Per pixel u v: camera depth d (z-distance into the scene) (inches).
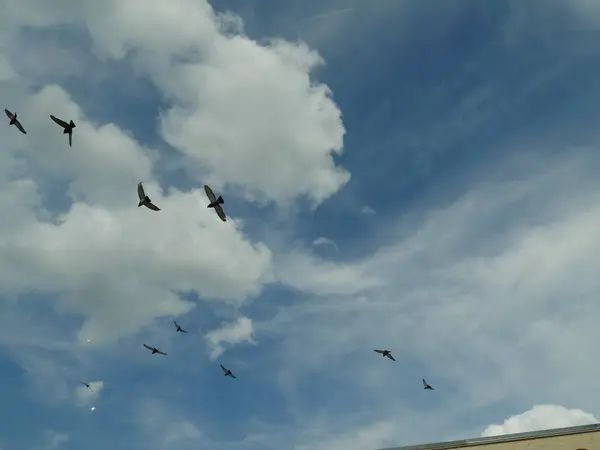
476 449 779.4
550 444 750.5
